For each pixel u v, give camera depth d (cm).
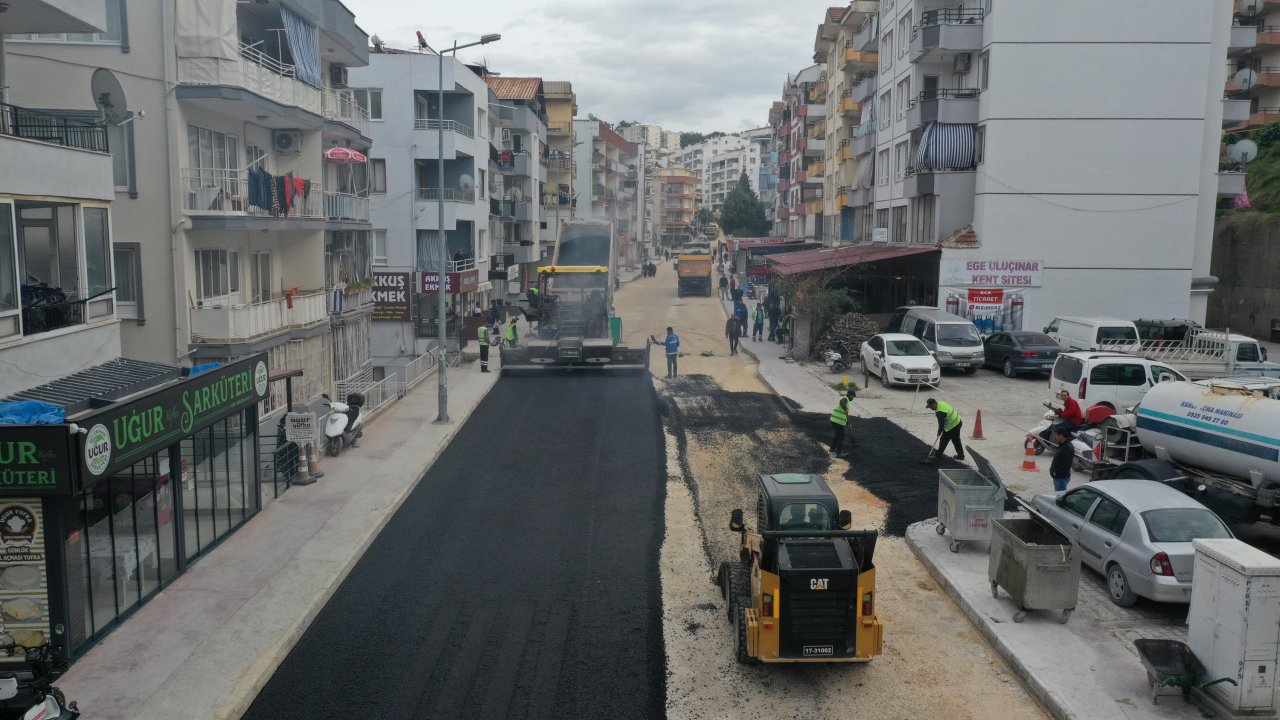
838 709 985
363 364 3177
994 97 3472
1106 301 3538
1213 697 941
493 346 3950
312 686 1041
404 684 1044
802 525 1140
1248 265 4322
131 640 1130
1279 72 5341
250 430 1617
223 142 2238
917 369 2867
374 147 4119
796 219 8531
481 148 4928
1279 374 2398
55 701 894
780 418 2492
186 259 2008
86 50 1905
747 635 1030
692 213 17788
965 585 1280
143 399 1212
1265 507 1369
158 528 1284
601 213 9169
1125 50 3434
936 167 3694
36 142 1347
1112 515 1251
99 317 1545
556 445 2194
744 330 4384
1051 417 2109
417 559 1439
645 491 1802
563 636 1162
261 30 2472
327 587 1295
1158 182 3481
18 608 1065
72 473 1048
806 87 8000
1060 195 3500
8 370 1288
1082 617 1172
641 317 5125
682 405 2683
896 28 4550
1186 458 1535
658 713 978
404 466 1962
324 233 2770
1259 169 4875
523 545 1498
